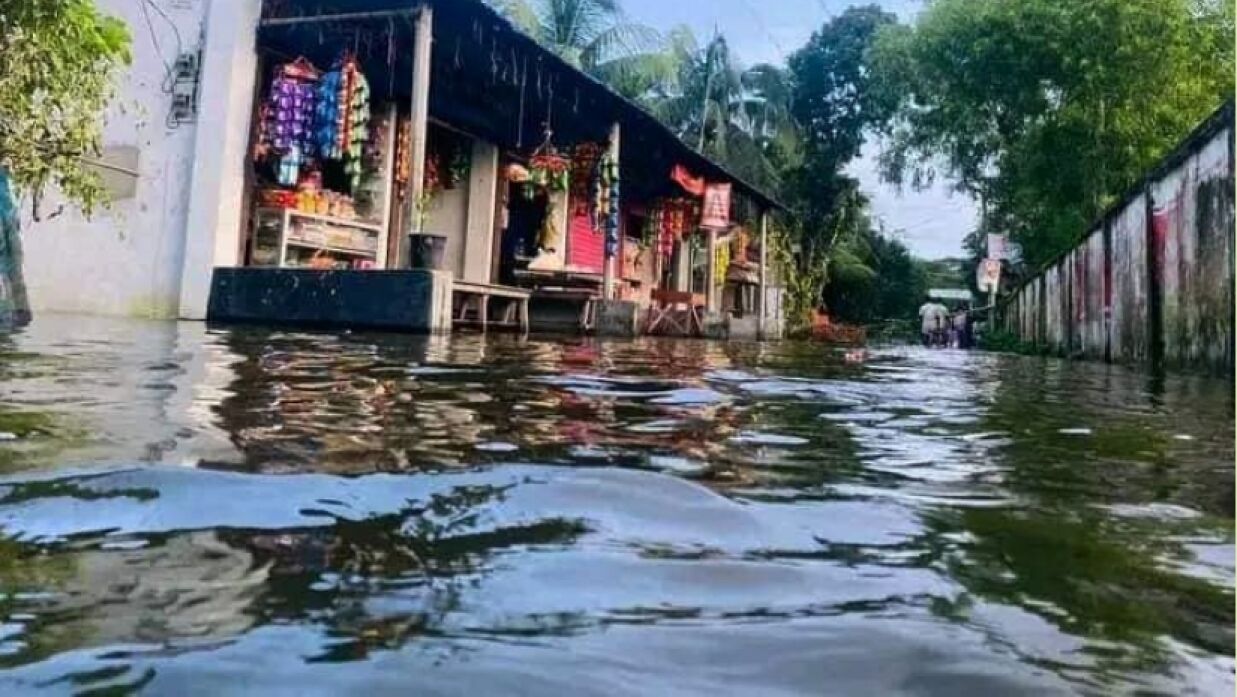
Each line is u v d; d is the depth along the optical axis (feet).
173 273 28.48
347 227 32.07
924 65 66.23
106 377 10.37
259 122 29.43
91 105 20.25
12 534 4.17
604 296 39.75
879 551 4.50
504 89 38.17
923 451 8.14
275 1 29.55
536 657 2.93
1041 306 55.62
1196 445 8.98
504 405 9.79
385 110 35.14
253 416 7.92
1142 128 53.42
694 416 9.91
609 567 3.98
